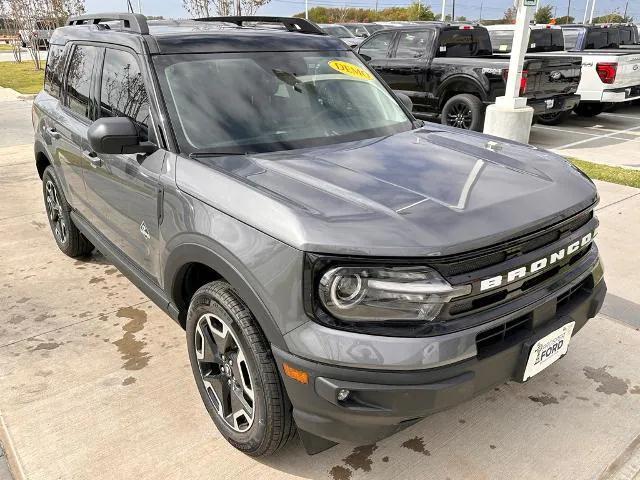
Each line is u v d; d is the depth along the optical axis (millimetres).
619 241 4844
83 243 4500
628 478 2385
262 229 2094
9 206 6102
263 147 2771
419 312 1953
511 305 2143
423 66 9508
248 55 3184
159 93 2820
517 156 2805
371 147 2857
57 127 4035
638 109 13727
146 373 3113
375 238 1933
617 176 6852
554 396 2895
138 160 2857
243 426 2469
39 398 2895
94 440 2602
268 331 2107
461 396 2008
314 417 2055
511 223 2113
